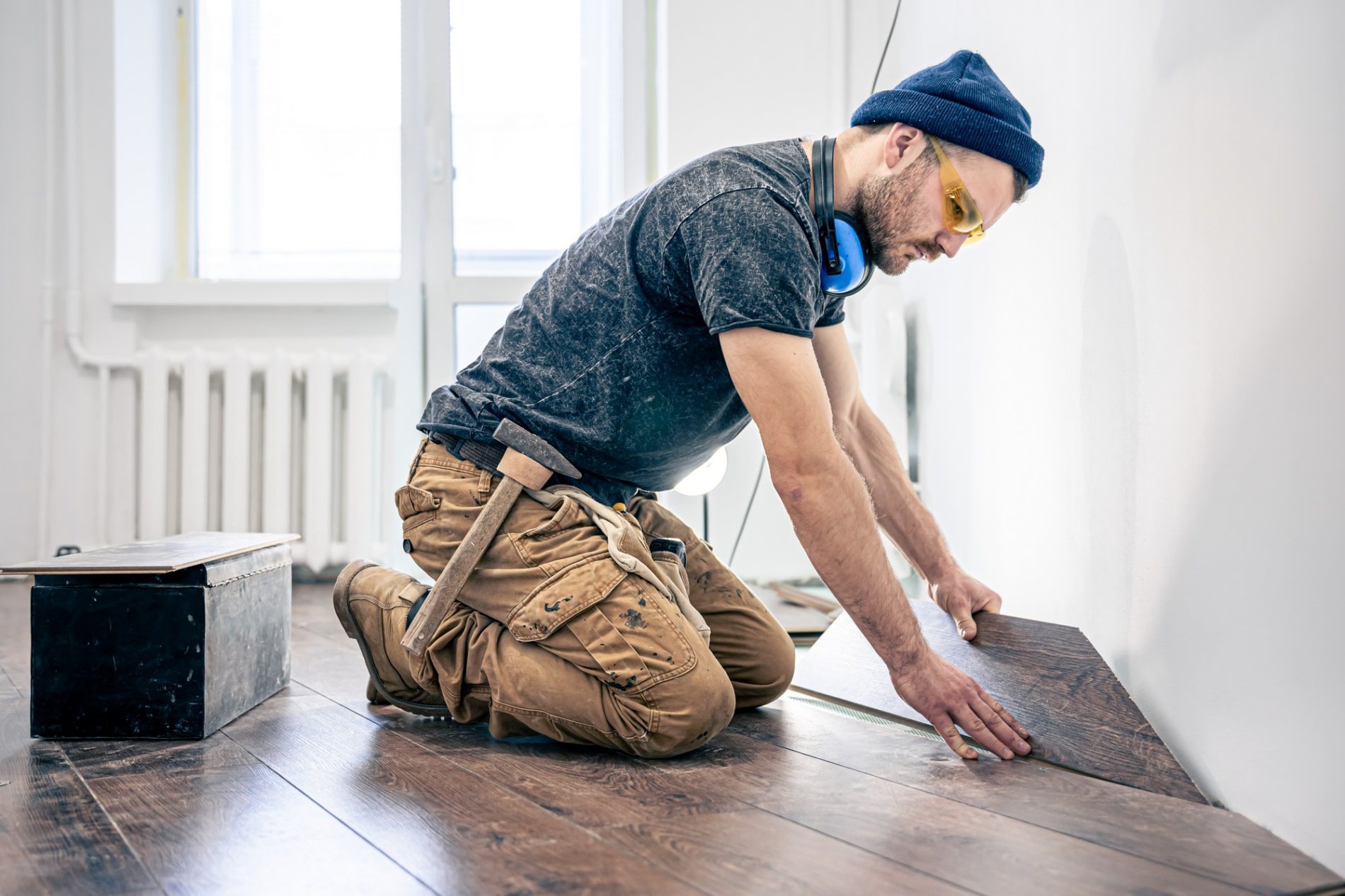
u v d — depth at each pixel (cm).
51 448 355
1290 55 105
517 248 373
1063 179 173
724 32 330
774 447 126
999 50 207
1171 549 133
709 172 134
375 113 379
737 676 167
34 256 357
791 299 126
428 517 152
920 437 275
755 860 99
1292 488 105
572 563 140
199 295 358
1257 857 100
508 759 138
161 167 376
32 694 146
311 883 95
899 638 134
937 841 105
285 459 352
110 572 143
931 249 137
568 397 145
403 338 360
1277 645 108
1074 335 168
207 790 124
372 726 157
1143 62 141
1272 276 108
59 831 109
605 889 92
